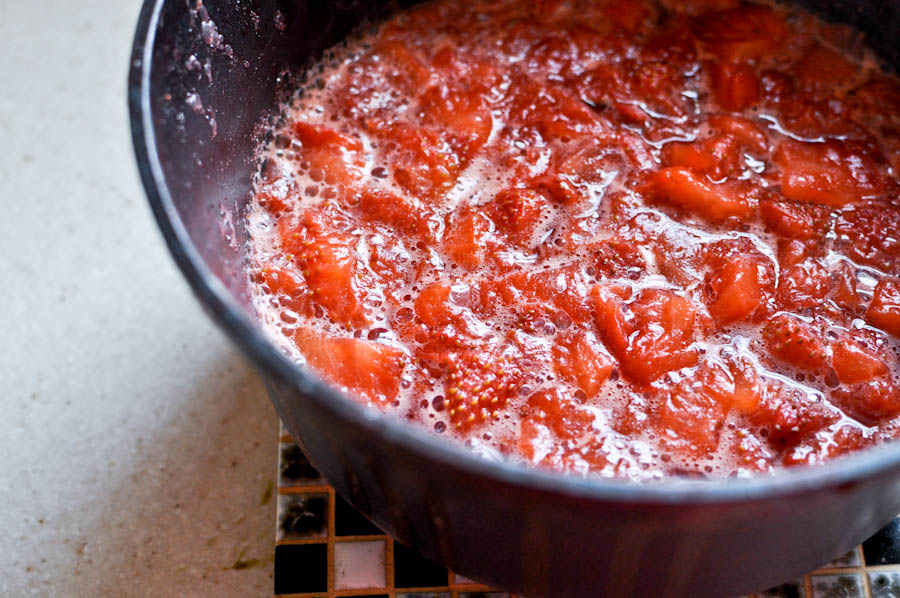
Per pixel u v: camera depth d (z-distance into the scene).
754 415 0.41
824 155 0.45
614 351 0.41
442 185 0.45
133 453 0.47
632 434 0.40
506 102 0.47
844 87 0.48
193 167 0.40
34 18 0.56
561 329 0.42
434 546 0.40
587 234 0.44
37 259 0.51
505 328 0.42
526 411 0.41
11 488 0.46
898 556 0.43
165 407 0.48
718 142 0.45
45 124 0.54
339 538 0.44
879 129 0.47
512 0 0.50
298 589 0.43
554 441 0.40
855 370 0.41
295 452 0.45
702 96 0.47
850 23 0.48
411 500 0.37
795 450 0.40
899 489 0.37
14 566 0.45
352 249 0.44
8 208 0.52
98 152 0.53
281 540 0.44
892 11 0.47
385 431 0.34
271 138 0.47
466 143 0.46
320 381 0.34
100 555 0.45
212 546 0.45
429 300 0.42
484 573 0.40
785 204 0.44
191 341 0.49
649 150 0.46
